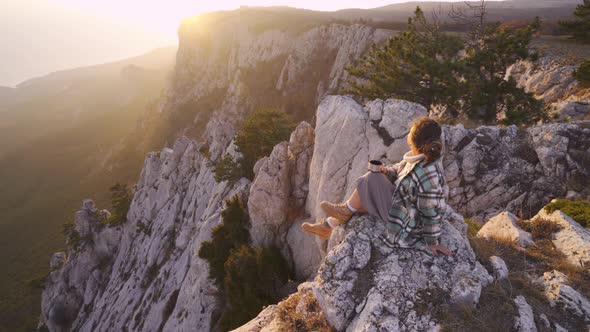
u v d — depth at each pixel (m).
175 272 32.22
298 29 101.50
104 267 61.16
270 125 34.12
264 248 20.39
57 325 59.09
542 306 3.92
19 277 83.44
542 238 5.46
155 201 51.88
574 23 31.48
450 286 3.79
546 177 12.41
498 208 12.73
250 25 123.06
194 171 47.50
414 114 12.67
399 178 3.71
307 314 4.75
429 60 20.11
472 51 23.78
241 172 32.34
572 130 12.62
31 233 106.25
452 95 19.78
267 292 18.45
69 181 142.25
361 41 72.69
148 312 33.16
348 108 14.09
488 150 13.40
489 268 4.38
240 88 108.38
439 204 3.48
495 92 20.67
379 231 4.28
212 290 23.20
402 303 3.67
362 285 3.98
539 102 19.83
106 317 42.88
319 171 14.86
